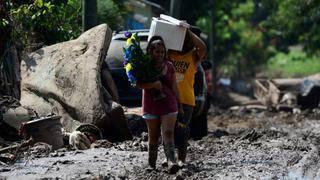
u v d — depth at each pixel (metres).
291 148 23.92
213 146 24.39
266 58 127.69
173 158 17.62
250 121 42.97
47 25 31.31
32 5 28.91
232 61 121.62
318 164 20.41
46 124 22.72
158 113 17.67
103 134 25.30
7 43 28.30
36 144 22.02
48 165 18.84
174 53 18.78
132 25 45.31
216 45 102.88
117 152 21.78
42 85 26.72
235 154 22.03
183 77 18.77
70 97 25.75
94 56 26.27
